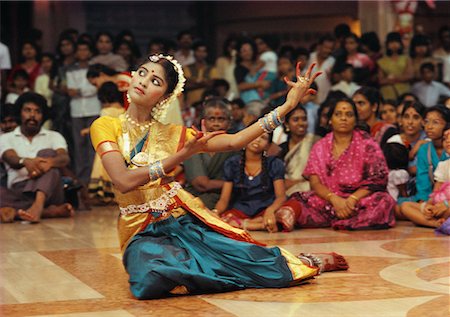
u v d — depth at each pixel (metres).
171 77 5.79
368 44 16.44
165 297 5.52
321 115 11.41
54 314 5.09
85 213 12.12
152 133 5.82
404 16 17.52
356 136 9.93
